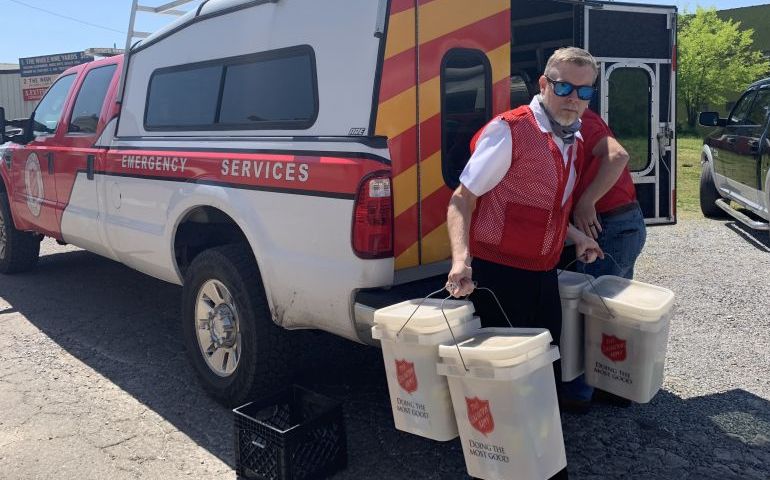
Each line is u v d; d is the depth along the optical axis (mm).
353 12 3260
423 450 3451
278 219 3463
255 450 3168
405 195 3303
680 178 12859
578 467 3260
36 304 5949
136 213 4613
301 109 3488
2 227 6918
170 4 4730
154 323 5438
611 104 5926
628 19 5844
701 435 3535
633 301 3129
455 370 2512
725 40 31625
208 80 4102
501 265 2896
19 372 4496
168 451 3502
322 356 4637
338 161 3180
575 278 3402
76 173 5332
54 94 6074
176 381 4340
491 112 3709
